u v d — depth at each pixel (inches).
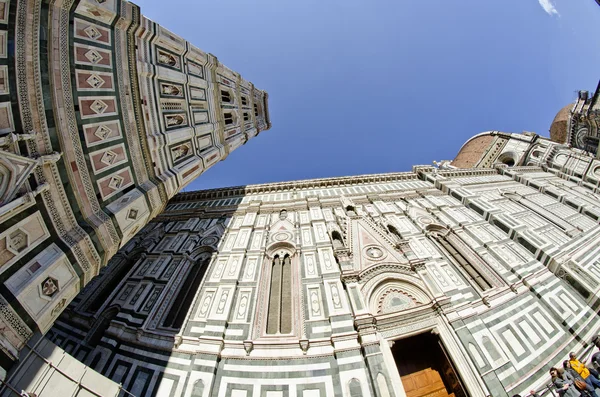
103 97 589.3
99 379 444.5
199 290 793.6
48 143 467.2
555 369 512.4
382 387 525.3
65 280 474.3
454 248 944.9
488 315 692.1
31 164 427.5
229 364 604.1
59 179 482.9
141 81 714.2
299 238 964.0
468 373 564.1
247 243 956.0
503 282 798.5
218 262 893.8
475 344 613.6
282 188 1379.2
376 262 811.4
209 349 625.0
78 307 832.3
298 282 781.9
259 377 576.7
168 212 1270.9
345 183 1425.9
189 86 960.3
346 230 950.4
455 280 783.7
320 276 791.7
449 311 666.8
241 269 849.5
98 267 545.3
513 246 954.1
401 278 757.9
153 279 867.4
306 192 1337.4
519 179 1616.6
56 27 503.2
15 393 368.2
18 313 394.3
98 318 765.3
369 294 712.4
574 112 1883.6
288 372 578.9
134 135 667.4
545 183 1562.5
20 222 418.9
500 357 605.9
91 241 518.6
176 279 860.0
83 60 552.7
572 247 973.2
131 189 650.8
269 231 1027.3
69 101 513.0
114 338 701.3
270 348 623.8
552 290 799.7
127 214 614.9
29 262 423.5
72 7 534.6
